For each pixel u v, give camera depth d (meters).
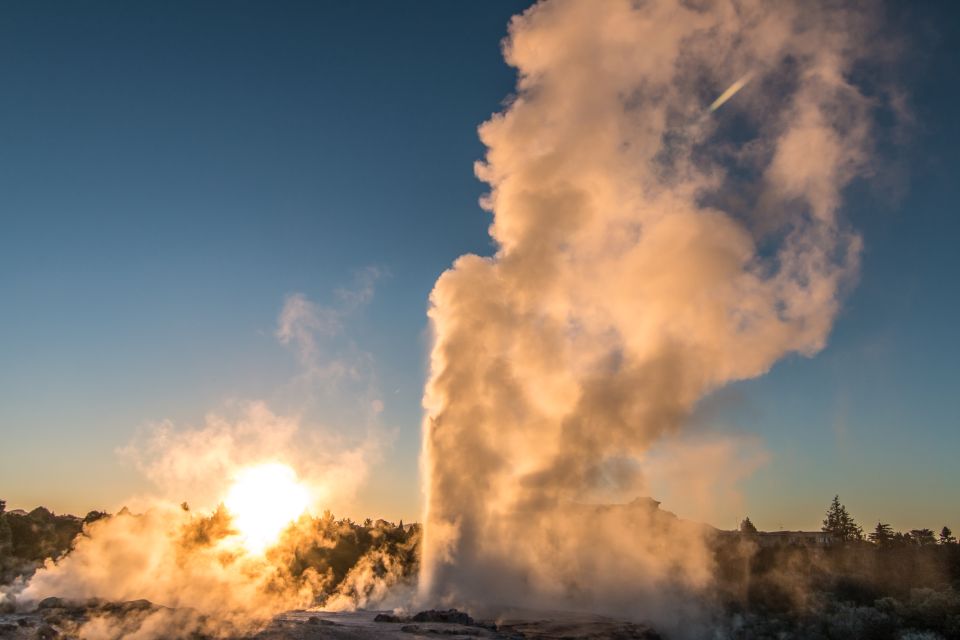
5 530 82.75
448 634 33.41
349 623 36.09
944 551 114.62
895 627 74.69
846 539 170.50
